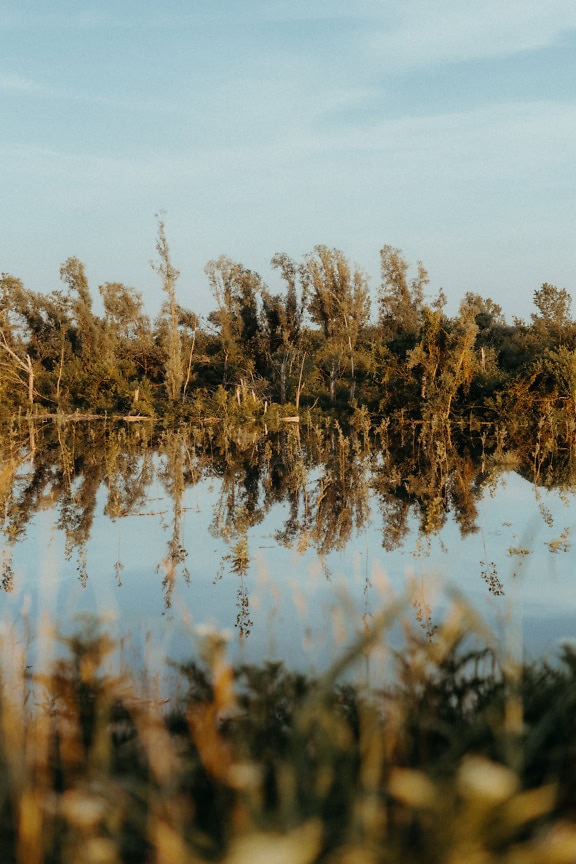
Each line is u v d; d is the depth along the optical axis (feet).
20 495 49.65
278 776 7.74
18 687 11.86
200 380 155.53
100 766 8.10
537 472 60.80
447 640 9.68
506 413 101.60
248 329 163.43
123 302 168.66
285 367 138.31
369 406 120.26
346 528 36.88
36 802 7.04
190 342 160.86
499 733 7.41
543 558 28.09
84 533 35.60
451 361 104.27
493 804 5.40
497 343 164.86
